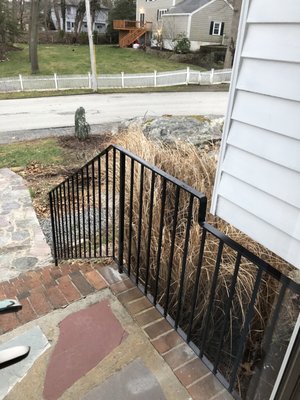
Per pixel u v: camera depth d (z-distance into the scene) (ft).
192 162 8.70
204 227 4.56
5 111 33.60
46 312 6.31
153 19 74.28
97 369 5.27
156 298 6.48
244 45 4.04
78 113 23.56
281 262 5.76
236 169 4.46
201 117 15.72
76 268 8.08
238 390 5.42
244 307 6.14
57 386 5.03
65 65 57.98
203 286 6.61
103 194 14.07
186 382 5.08
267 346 4.93
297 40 3.51
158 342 5.71
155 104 36.24
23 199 14.96
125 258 8.17
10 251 10.96
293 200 3.85
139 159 5.75
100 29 95.66
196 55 58.59
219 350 5.13
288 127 3.76
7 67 56.65
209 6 59.62
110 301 6.56
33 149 22.21
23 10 78.48
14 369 5.26
